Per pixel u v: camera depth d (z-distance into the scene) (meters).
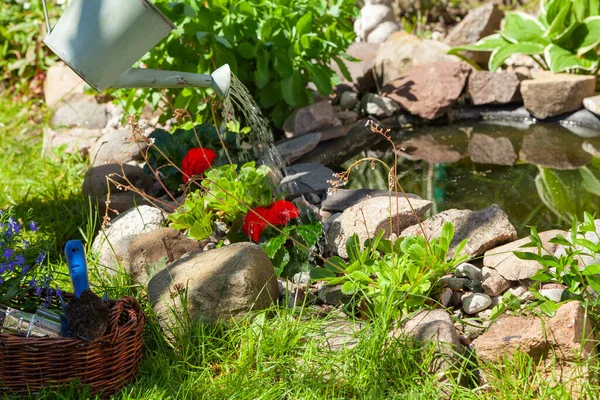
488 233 2.83
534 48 5.04
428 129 4.81
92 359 2.18
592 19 4.96
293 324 2.46
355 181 3.93
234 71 4.10
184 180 3.44
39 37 5.83
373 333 2.36
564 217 3.37
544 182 3.78
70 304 2.17
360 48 5.55
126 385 2.28
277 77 4.35
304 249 2.82
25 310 2.44
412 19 7.29
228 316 2.50
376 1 6.27
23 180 4.08
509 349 2.28
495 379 2.21
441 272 2.55
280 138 4.45
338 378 2.26
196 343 2.45
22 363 2.14
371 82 5.30
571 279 2.48
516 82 4.87
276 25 4.20
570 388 2.13
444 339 2.29
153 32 2.20
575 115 4.71
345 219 3.05
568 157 4.13
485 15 5.61
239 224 3.06
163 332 2.48
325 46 4.37
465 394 2.15
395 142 4.59
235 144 3.68
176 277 2.63
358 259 2.66
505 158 4.16
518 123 4.82
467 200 3.60
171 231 2.98
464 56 5.36
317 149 4.25
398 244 2.67
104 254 3.04
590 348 2.29
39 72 5.78
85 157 4.37
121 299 2.30
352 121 4.70
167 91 4.45
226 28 4.07
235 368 2.35
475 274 2.71
